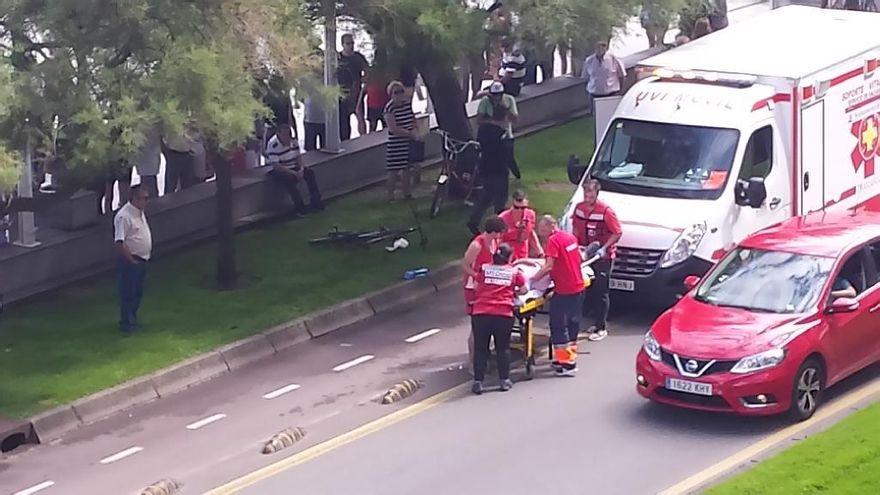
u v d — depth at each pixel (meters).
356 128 28.30
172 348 18.98
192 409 17.67
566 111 30.05
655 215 19.58
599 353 18.59
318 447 16.09
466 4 20.91
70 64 17.23
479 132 22.58
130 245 19.41
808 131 20.77
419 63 21.61
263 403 17.72
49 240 21.77
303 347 19.55
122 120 16.92
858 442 14.63
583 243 19.03
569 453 15.36
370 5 20.39
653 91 21.05
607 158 20.80
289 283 21.30
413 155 25.20
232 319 19.97
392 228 23.45
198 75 17.25
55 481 15.82
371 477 15.07
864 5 34.16
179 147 23.17
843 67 21.34
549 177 25.92
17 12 17.52
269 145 24.20
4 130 17.00
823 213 18.56
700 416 16.25
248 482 15.23
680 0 23.66
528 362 17.86
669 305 19.34
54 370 18.39
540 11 20.72
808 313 16.06
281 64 18.64
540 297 17.67
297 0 19.64
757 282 16.70
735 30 23.39
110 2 17.25
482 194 22.72
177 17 17.75
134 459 16.28
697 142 20.27
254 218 24.05
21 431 16.92
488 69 28.11
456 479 14.84
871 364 17.14
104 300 21.06
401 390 17.64
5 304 20.86
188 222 23.36
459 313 20.61
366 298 20.70
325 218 24.23
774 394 15.55
